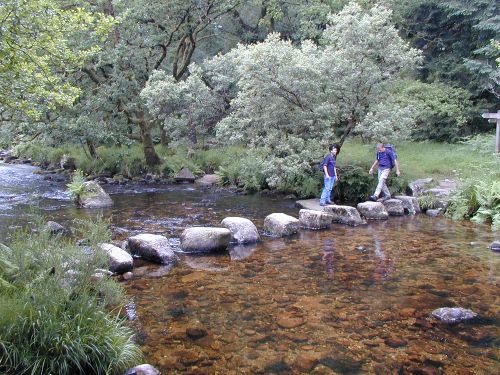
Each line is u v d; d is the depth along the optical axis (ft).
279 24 95.09
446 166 53.42
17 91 21.44
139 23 62.03
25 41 20.18
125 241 29.04
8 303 13.55
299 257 26.86
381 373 13.99
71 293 14.93
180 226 35.14
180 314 18.51
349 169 47.44
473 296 20.38
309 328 17.21
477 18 68.39
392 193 45.09
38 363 12.67
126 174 64.85
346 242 30.42
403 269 24.36
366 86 45.44
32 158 86.38
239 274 23.71
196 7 65.46
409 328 17.17
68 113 58.44
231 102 48.73
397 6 79.05
